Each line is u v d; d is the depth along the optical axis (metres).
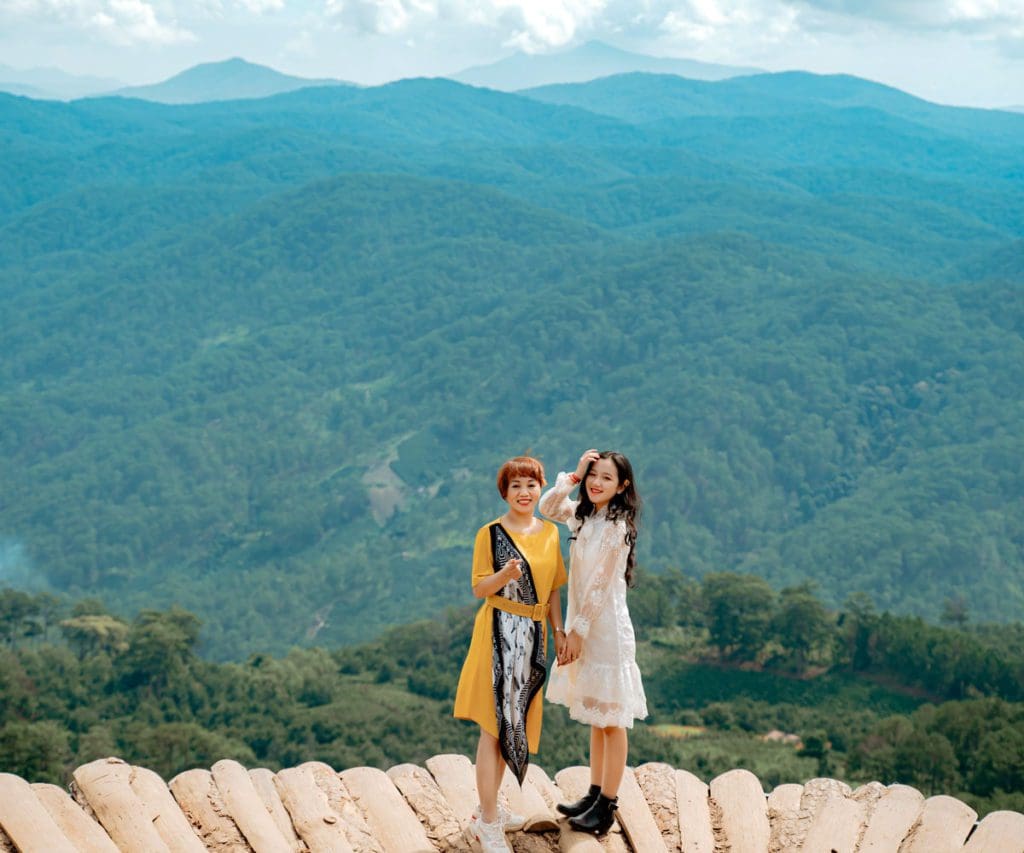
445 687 76.19
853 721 68.19
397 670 81.94
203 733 62.75
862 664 76.94
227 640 152.00
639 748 61.38
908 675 74.56
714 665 78.62
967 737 53.53
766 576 160.00
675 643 81.94
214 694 75.88
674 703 73.06
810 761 59.62
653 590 86.00
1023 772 48.47
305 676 79.56
